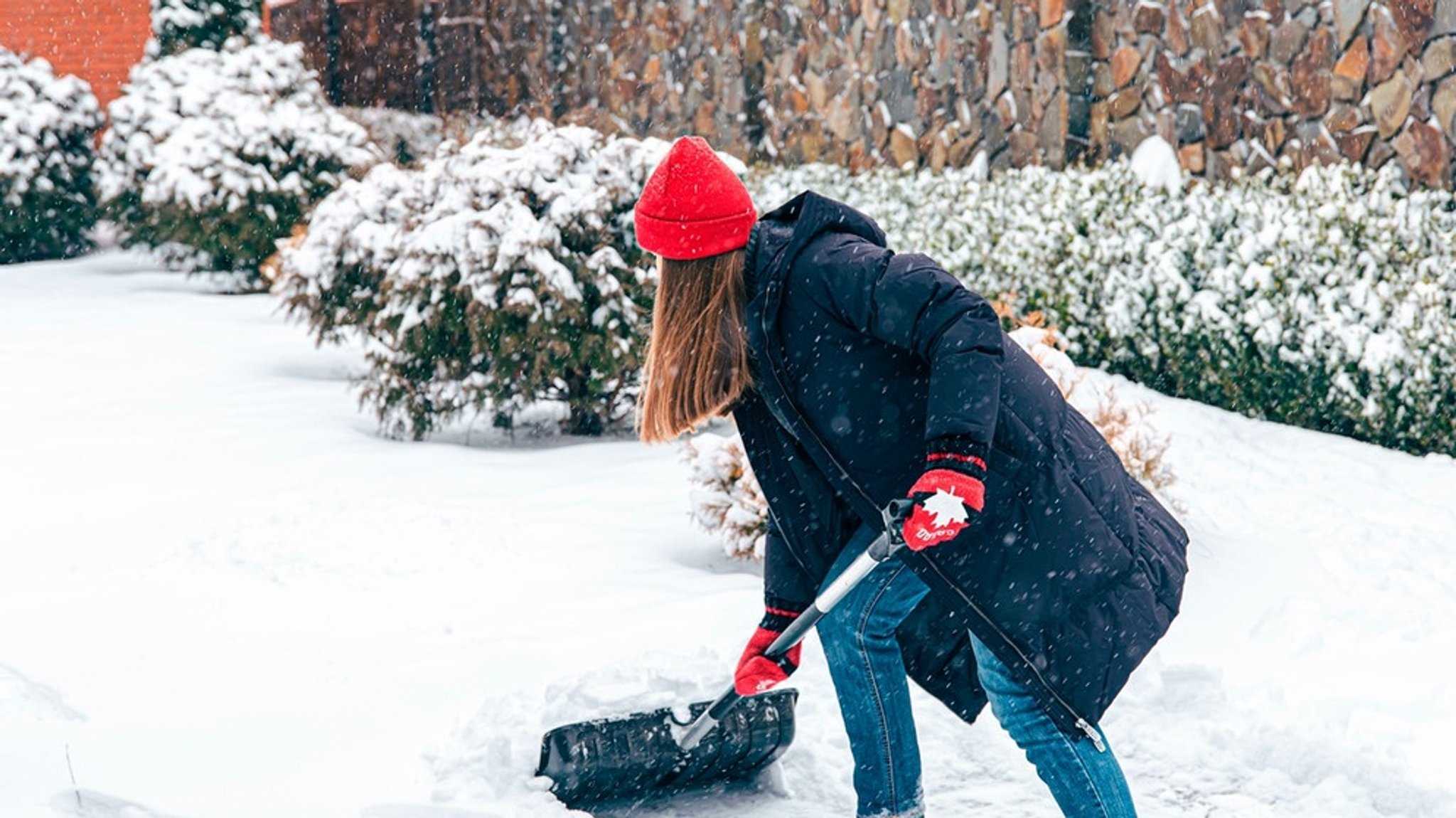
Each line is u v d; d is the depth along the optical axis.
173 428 7.92
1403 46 8.12
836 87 14.45
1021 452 2.68
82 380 9.31
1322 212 7.93
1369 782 3.46
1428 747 3.66
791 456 2.95
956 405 2.51
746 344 2.84
